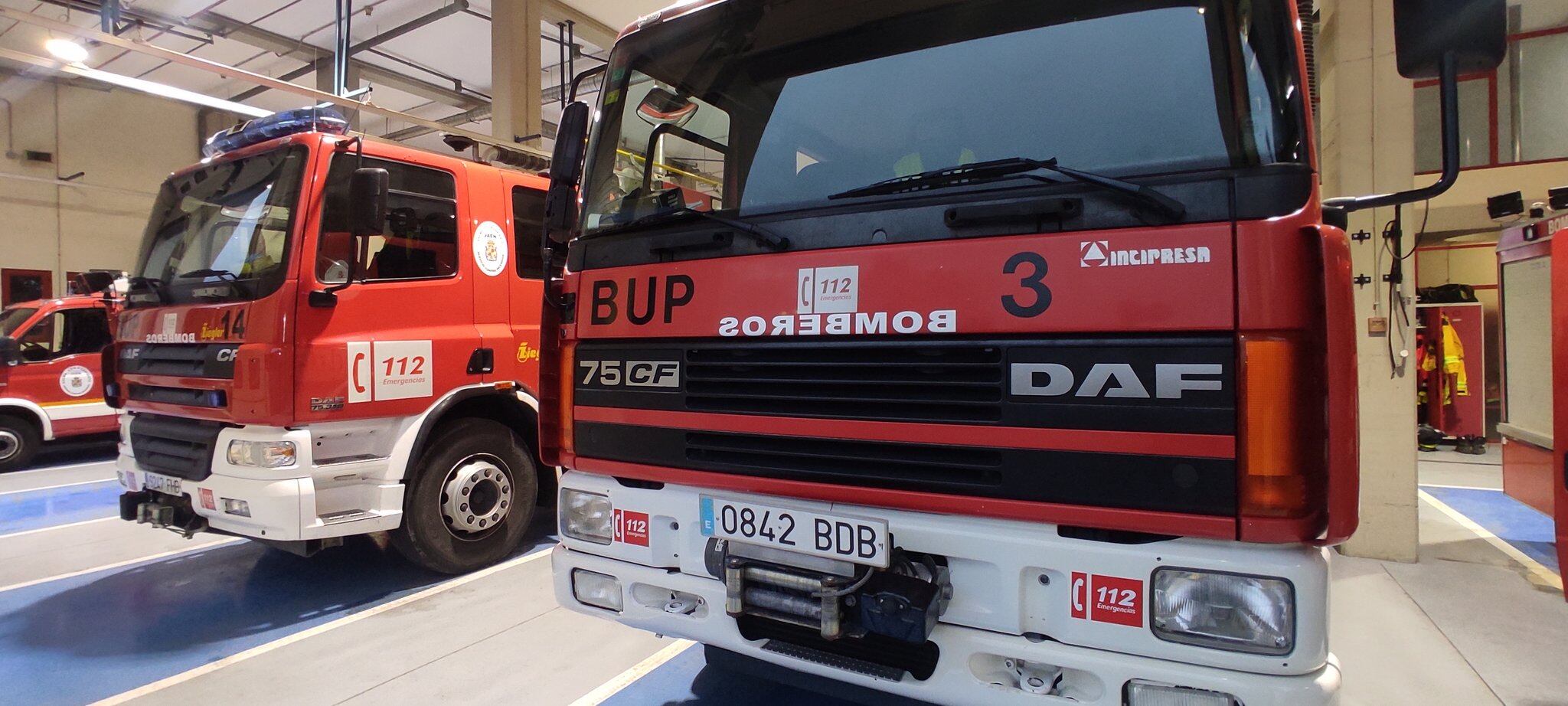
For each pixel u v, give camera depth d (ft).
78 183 39.83
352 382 11.83
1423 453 28.17
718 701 8.93
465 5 31.58
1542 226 13.74
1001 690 5.42
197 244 13.08
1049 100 5.96
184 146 45.01
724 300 6.58
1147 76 5.60
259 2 31.42
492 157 15.78
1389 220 13.60
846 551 5.77
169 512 12.12
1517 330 14.99
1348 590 12.35
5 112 38.14
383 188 11.19
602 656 10.18
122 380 13.69
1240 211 4.89
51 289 39.63
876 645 6.16
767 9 7.45
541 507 16.63
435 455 13.07
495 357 13.97
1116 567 5.10
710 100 7.59
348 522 11.59
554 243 7.89
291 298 11.25
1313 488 4.72
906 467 5.82
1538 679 9.27
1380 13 13.61
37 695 9.25
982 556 5.47
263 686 9.43
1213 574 4.94
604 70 8.42
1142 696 5.08
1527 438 14.40
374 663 10.02
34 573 13.92
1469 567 13.51
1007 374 5.41
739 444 6.52
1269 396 4.75
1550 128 31.48
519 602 12.17
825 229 6.14
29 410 24.36
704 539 6.69
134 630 11.18
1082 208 5.23
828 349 6.04
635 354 7.13
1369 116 13.69
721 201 7.33
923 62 6.59
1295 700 4.69
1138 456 5.05
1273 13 5.23
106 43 12.30
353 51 35.88
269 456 11.00
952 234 5.62
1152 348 5.01
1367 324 13.84
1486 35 5.04
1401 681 9.25
